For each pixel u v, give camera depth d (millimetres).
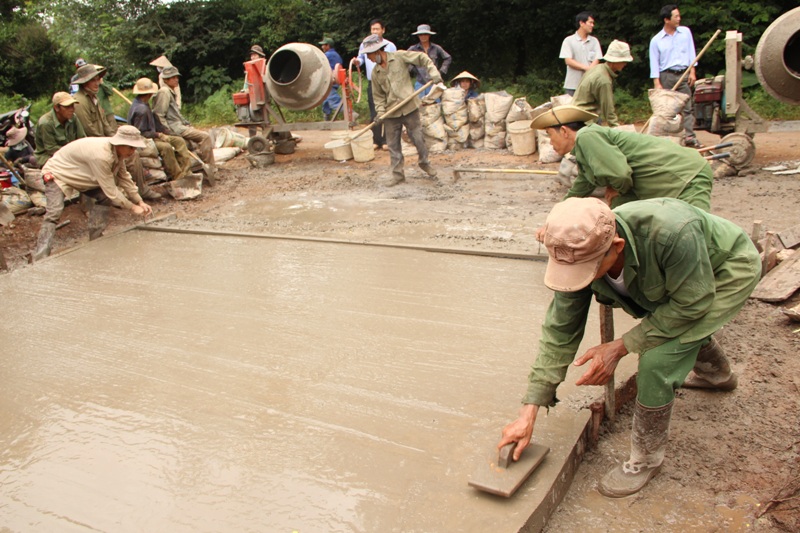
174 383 3777
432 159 10727
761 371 3658
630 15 15164
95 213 7020
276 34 19844
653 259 2389
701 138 10469
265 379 3750
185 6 20516
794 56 7914
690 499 2752
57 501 2854
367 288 5008
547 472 2764
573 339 2711
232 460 3043
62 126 8281
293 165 11109
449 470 2863
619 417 3359
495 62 18391
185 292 5188
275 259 5867
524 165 9727
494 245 5816
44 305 5102
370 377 3691
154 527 2664
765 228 5848
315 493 2787
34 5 20891
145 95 9023
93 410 3551
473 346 3967
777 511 2605
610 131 3648
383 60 8578
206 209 8320
